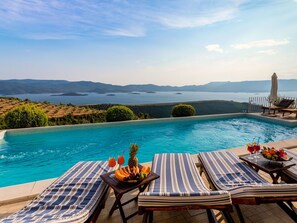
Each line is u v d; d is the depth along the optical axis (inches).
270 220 93.4
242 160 132.3
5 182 186.7
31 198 115.0
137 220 94.7
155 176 96.0
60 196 87.1
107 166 118.7
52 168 216.8
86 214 74.0
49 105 697.0
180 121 407.2
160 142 306.8
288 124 342.0
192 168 115.8
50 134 308.3
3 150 265.4
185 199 68.6
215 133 348.5
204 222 92.0
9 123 297.3
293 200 75.8
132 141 309.4
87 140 309.1
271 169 105.6
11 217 71.1
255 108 479.5
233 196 80.0
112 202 110.8
